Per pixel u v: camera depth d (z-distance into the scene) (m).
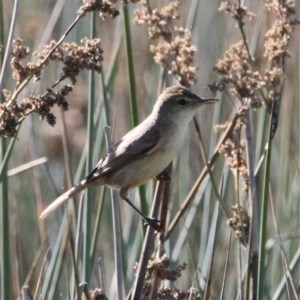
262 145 10.29
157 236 8.30
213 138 11.64
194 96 9.42
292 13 8.69
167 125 9.36
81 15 6.44
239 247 8.23
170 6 8.80
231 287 11.30
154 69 13.74
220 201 8.19
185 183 12.05
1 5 8.80
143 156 9.19
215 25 14.48
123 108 14.01
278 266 11.05
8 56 6.81
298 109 12.70
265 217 7.46
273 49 8.53
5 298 8.84
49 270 9.49
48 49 6.58
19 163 13.45
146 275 7.46
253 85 8.43
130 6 14.35
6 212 8.71
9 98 6.57
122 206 12.69
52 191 13.18
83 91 14.31
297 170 11.06
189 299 7.32
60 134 13.91
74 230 10.27
